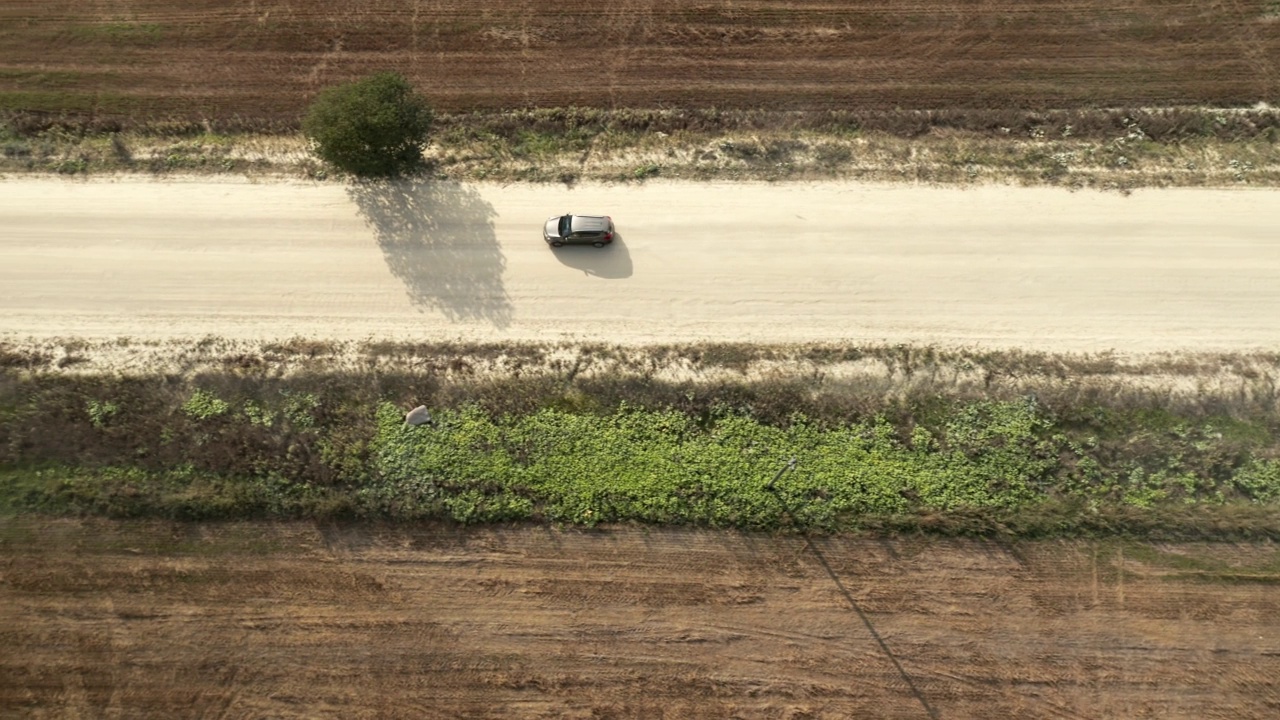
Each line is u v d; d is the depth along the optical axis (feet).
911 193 89.15
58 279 86.33
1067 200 88.48
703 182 90.07
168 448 79.20
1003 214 88.12
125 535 77.41
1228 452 78.28
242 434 79.71
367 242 87.81
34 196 88.89
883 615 75.31
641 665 74.69
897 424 80.33
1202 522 75.97
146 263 86.89
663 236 88.02
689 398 80.84
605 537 77.41
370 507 77.10
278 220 88.48
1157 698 73.00
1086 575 75.66
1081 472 78.38
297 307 85.81
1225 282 85.25
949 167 90.07
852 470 78.18
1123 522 76.33
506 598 76.18
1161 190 88.53
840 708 73.61
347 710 73.77
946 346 83.92
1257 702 72.69
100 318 85.10
